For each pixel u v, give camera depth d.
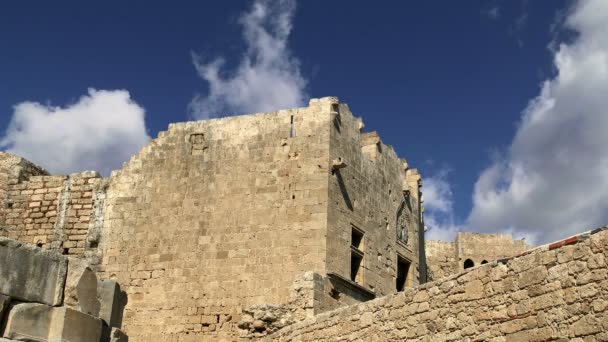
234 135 34.91
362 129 36.59
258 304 30.38
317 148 33.44
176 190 34.75
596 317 12.88
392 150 39.50
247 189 33.59
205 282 32.53
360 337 19.53
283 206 32.78
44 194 37.62
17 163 38.88
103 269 34.38
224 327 31.45
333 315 21.16
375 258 35.12
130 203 35.38
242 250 32.53
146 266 33.78
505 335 14.77
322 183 32.69
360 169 35.53
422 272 41.56
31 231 37.00
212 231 33.34
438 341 16.62
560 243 13.95
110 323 16.12
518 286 14.71
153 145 36.06
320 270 31.00
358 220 34.28
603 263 12.95
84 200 36.66
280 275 31.53
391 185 38.41
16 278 14.34
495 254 51.62
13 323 13.95
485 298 15.52
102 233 35.31
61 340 14.28
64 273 15.07
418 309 17.56
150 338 32.34
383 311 18.89
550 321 13.78
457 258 51.72
